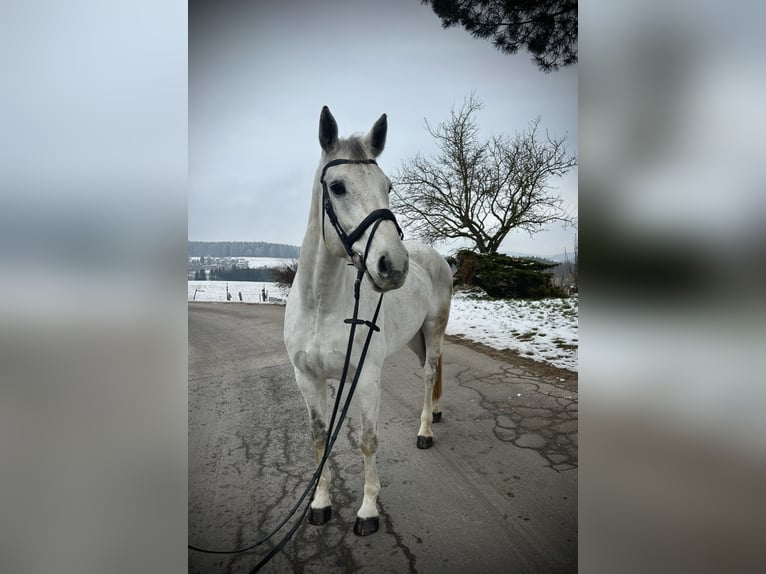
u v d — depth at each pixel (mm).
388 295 2035
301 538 1662
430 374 2555
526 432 2543
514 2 3607
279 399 3381
